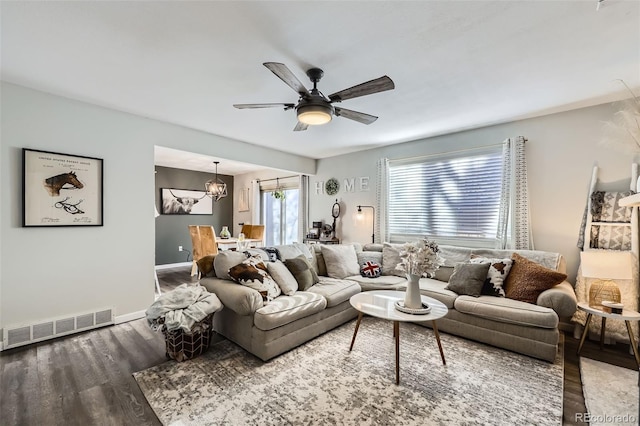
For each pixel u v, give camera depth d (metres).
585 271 2.62
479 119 3.48
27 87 2.64
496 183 3.71
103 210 3.09
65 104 2.85
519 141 3.41
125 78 2.46
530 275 2.78
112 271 3.15
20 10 1.62
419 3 1.58
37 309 2.70
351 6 1.60
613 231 2.82
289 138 4.34
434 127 3.79
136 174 3.34
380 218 4.77
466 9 1.63
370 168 5.01
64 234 2.85
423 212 4.39
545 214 3.32
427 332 2.99
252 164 4.70
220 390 1.97
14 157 2.59
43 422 1.65
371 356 2.46
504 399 1.89
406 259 2.39
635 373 2.19
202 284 2.91
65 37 1.89
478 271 3.00
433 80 2.49
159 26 1.78
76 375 2.14
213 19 1.71
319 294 2.94
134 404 1.82
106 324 3.09
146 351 2.53
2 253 2.54
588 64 2.22
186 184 7.00
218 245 5.90
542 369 2.26
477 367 2.28
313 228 5.67
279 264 3.04
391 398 1.89
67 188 2.86
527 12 1.65
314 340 2.78
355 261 3.97
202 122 3.60
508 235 3.51
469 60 2.17
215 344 2.67
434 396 1.91
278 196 6.80
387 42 1.94
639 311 2.64
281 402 1.85
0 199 2.53
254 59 2.15
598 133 3.01
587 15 1.66
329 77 2.43
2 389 1.96
